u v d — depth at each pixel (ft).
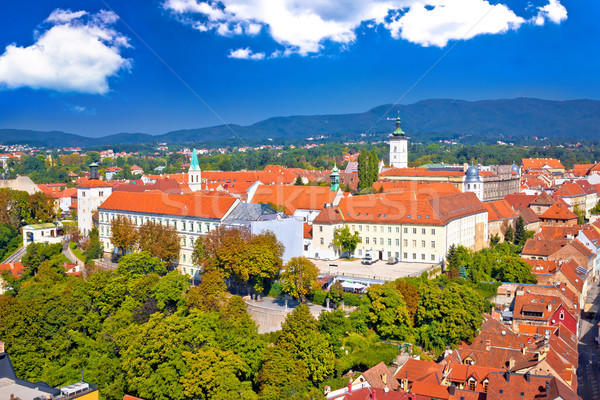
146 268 509.35
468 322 452.76
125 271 497.87
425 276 518.78
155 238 575.38
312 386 357.00
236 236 490.90
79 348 402.93
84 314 438.81
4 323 392.68
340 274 519.19
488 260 613.11
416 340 442.09
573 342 472.03
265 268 461.78
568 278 585.22
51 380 363.35
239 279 482.69
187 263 599.16
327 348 373.20
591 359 492.54
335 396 342.64
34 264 648.38
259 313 442.50
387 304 432.66
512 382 367.86
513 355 429.38
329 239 599.98
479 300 485.97
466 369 397.19
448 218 600.39
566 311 506.07
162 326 361.10
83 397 290.97
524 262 595.06
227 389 333.21
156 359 348.59
